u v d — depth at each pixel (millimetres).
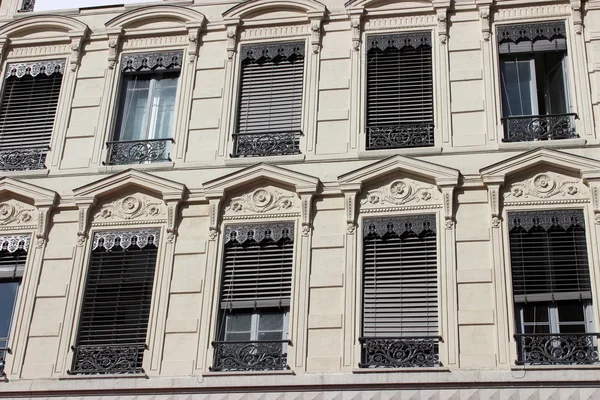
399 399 20328
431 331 21266
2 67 26344
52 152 24797
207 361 21547
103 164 24438
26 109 25688
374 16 25156
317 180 22953
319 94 24406
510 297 21188
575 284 21312
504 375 20203
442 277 21578
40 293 22922
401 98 24141
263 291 22297
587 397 19797
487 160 22812
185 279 22578
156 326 22125
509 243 21812
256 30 25609
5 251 23656
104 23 26422
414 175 22781
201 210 23375
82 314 22656
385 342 21094
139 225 23406
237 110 24688
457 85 23938
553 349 20500
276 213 22984
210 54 25516
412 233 22297
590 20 24266
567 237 21797
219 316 22172
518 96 23859
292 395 20719
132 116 25344
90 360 21969
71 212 23844
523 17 24531
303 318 21641
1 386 21734
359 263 22078
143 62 25781
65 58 26188
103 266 23172
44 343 22328
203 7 26125
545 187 22234
